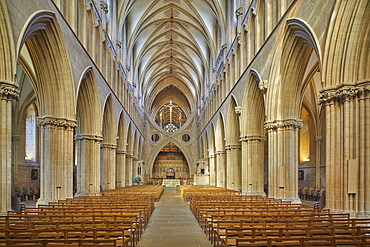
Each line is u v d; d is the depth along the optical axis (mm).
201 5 35688
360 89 11031
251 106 23484
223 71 32781
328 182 11703
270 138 18016
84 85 21844
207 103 46281
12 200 17031
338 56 11445
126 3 31812
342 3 11125
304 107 28125
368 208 10742
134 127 45219
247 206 13555
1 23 10680
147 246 9984
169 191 43812
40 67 16141
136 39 42219
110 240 6172
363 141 10945
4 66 10977
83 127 22797
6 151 11086
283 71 17047
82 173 22531
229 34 30125
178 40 46625
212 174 43125
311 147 28922
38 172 30844
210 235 10812
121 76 34281
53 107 16641
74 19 17969
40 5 13500
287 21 15266
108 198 18078
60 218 10289
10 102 11211
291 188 16953
